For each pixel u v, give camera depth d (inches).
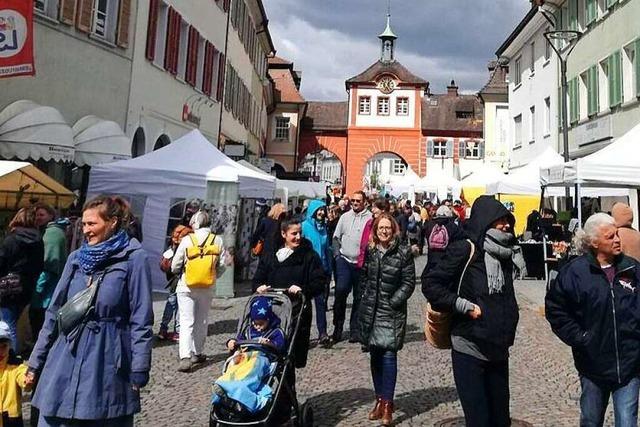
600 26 887.7
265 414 183.2
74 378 137.3
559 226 654.5
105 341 140.4
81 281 144.4
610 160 433.4
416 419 229.8
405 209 911.7
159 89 762.2
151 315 144.9
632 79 800.9
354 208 367.6
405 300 224.1
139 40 698.2
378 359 229.6
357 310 232.7
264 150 1985.7
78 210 503.5
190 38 852.6
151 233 511.8
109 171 502.0
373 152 2251.5
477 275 165.8
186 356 300.4
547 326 439.2
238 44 1168.8
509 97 1368.1
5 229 361.7
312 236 364.8
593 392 168.4
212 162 526.9
